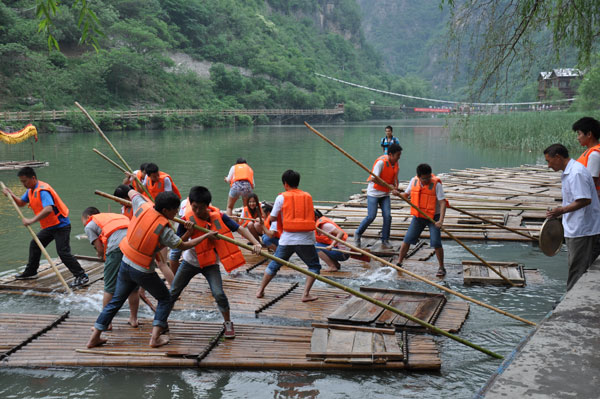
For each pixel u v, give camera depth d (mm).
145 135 43469
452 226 8672
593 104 33219
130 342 4195
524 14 7215
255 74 96000
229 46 97688
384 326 4551
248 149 28469
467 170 16406
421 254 7164
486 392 2109
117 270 4465
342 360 3818
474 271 6180
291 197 5184
